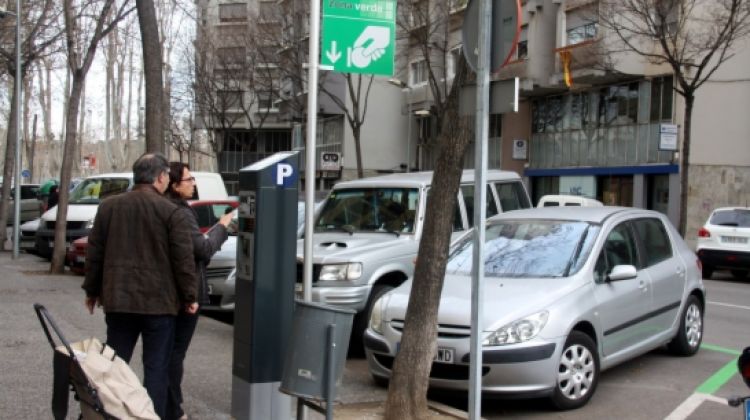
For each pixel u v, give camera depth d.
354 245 8.48
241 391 5.04
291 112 38.16
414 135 39.84
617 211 7.74
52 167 62.78
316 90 5.30
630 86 26.52
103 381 3.69
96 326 8.77
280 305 4.99
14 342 7.75
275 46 32.19
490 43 4.66
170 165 5.23
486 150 4.67
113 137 46.44
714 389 6.93
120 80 44.22
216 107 40.66
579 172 28.88
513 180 10.34
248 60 37.91
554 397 6.03
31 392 5.91
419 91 36.47
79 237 15.91
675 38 20.48
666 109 24.91
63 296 11.11
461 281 6.72
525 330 5.89
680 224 20.58
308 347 4.48
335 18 6.23
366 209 9.47
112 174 17.70
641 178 25.94
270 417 4.98
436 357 5.96
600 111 28.03
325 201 10.02
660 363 7.95
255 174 4.93
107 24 17.02
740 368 4.87
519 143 31.80
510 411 6.22
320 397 4.47
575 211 7.74
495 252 7.23
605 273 6.88
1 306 10.02
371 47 6.36
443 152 5.30
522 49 29.92
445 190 5.32
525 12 29.28
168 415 5.23
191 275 4.65
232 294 9.41
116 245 4.59
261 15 34.16
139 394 3.78
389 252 8.41
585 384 6.28
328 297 7.91
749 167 23.58
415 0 24.64
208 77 37.97
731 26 20.39
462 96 4.86
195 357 7.50
